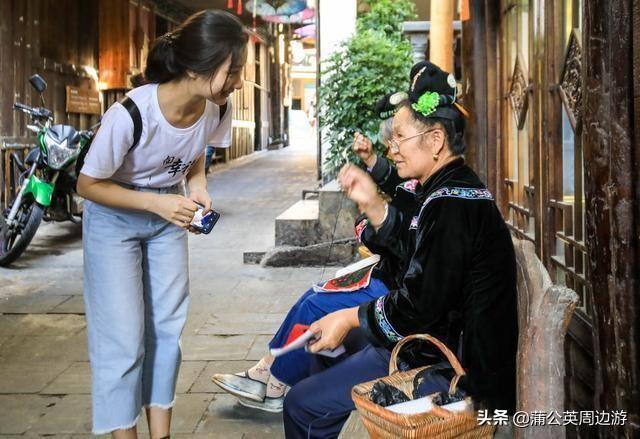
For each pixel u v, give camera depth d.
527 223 4.23
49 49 10.42
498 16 4.99
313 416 2.37
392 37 7.57
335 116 6.68
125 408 2.64
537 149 3.93
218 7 17.95
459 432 1.90
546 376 1.86
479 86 5.25
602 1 2.18
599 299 2.22
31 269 6.59
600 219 2.20
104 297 2.62
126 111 2.44
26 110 7.14
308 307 2.95
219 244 7.81
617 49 2.09
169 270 2.79
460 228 2.04
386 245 2.42
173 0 16.72
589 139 2.26
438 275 2.04
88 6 11.99
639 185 2.07
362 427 2.12
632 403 2.07
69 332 4.77
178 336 2.85
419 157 2.21
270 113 27.66
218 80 2.39
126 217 2.64
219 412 3.49
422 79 2.20
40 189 6.58
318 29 8.27
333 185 7.11
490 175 5.14
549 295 1.88
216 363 4.15
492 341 2.05
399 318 2.09
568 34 3.42
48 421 3.40
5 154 8.74
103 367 2.64
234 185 13.77
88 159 2.48
